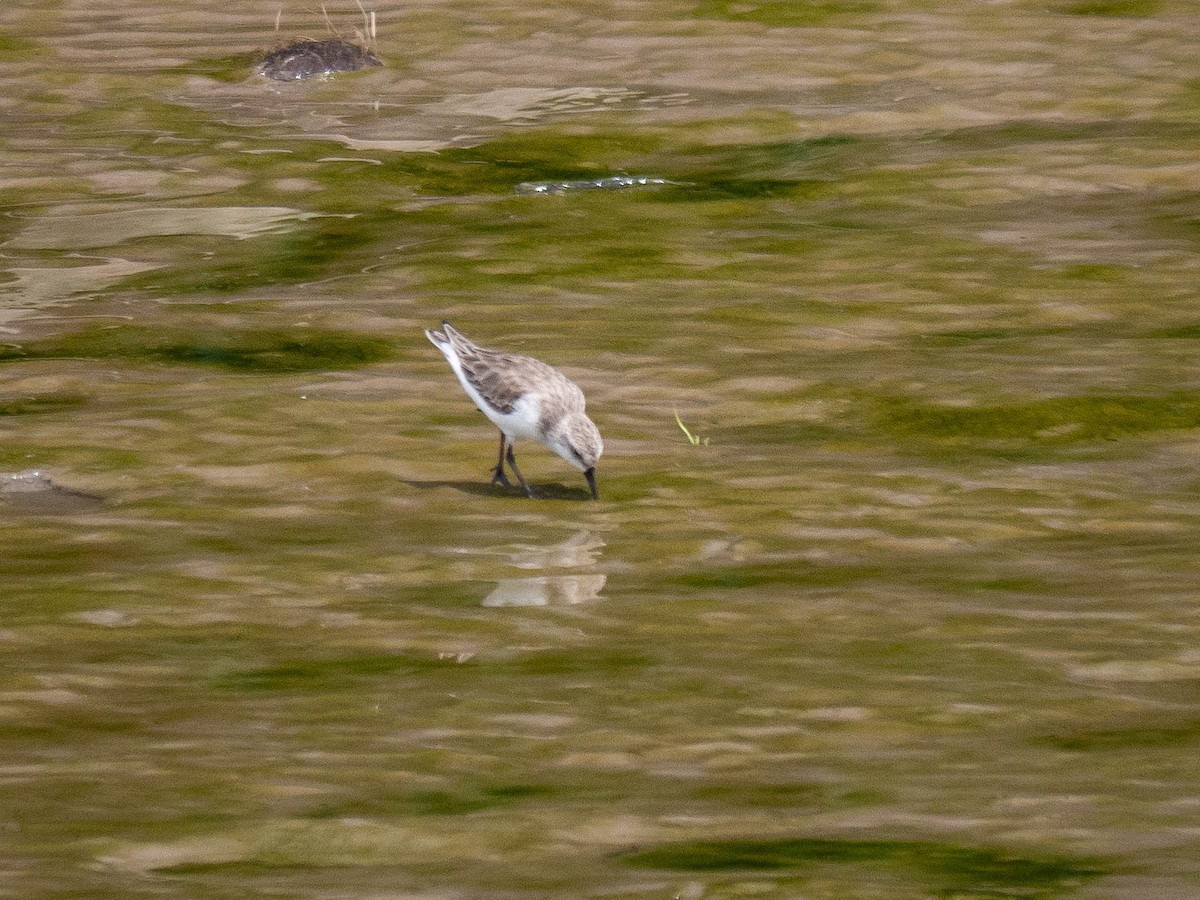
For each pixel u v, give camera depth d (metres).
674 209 24.86
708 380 18.31
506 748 10.60
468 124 28.81
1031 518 14.73
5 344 19.80
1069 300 21.06
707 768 10.31
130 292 21.73
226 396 17.83
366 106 29.75
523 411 14.88
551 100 29.78
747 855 9.18
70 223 24.55
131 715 11.13
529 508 14.98
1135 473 15.83
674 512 14.86
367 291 21.66
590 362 18.91
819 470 15.82
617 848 9.30
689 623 12.62
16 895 8.73
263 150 27.53
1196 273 21.98
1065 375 18.41
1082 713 11.06
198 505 15.07
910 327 20.23
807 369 18.64
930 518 14.73
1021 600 13.01
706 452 16.38
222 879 8.91
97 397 17.91
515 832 9.45
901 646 12.16
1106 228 23.89
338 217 24.73
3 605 12.92
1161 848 9.19
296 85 30.62
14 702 11.33
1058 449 16.45
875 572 13.61
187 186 26.06
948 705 11.18
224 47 32.78
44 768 10.32
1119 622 12.53
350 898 8.70
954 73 30.64
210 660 12.03
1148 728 10.81
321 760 10.41
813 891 8.75
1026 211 24.69
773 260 22.70
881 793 9.92
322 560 13.85
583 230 23.92
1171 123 28.11
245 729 10.89
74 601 13.00
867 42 32.25
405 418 17.19
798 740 10.69
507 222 24.36
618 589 13.30
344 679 11.70
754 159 27.06
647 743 10.66
